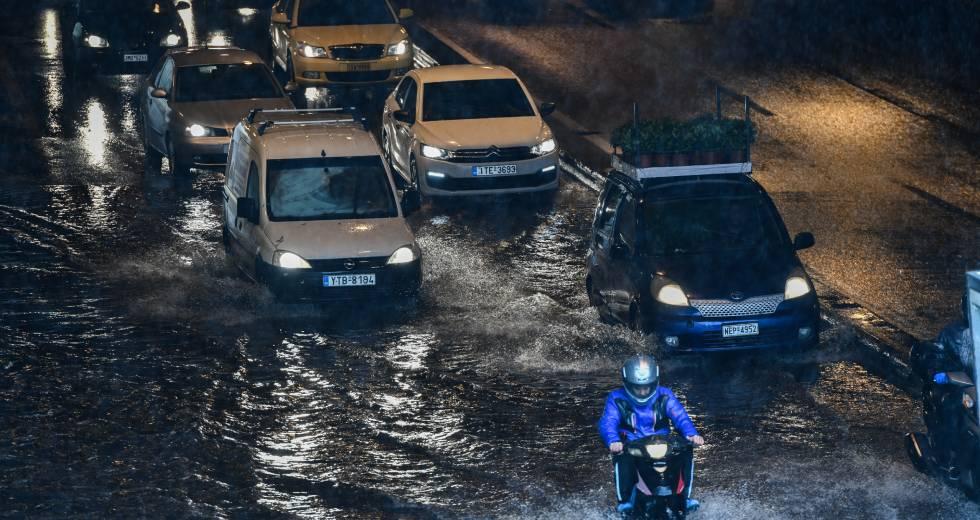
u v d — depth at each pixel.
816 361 28.03
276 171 34.16
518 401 25.62
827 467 21.97
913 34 64.44
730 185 30.20
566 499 20.83
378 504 20.70
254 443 23.36
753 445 23.12
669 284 27.69
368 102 57.09
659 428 17.80
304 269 31.56
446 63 60.88
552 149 42.78
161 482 21.47
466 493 21.16
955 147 47.09
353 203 33.88
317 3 57.84
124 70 61.19
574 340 29.25
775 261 28.55
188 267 35.41
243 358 28.17
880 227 38.06
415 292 32.34
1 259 35.81
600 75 58.25
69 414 24.66
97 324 30.41
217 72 47.28
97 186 44.22
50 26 76.56
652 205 29.64
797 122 50.59
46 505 20.42
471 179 42.03
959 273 33.91
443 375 27.16
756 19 69.62
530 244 38.06
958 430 19.80
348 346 29.14
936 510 20.02
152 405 25.19
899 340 28.88
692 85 56.41
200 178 45.91
